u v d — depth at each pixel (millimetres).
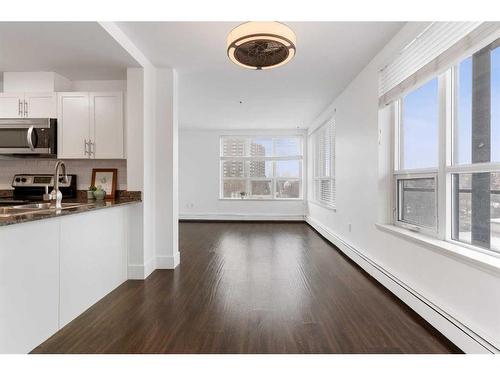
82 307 2377
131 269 3238
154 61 3363
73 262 2256
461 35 1917
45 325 1950
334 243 4863
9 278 1664
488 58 1832
